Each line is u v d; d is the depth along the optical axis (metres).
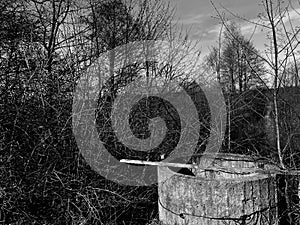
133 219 3.68
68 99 3.21
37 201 2.87
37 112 2.91
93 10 4.46
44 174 2.76
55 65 3.45
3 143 2.64
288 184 3.36
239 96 5.86
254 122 5.76
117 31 5.59
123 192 3.52
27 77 2.94
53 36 3.73
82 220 2.95
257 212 3.06
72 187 3.07
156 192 4.15
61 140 3.03
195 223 3.13
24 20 3.46
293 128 3.78
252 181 3.04
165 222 3.44
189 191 3.16
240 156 4.14
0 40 3.19
